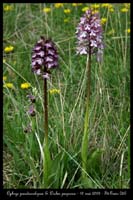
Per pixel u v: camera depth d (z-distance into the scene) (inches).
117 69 63.8
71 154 47.1
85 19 41.9
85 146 44.0
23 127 50.9
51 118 52.9
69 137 49.2
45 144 42.2
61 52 70.5
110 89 60.0
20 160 47.4
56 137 48.1
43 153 43.6
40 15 81.0
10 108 58.8
